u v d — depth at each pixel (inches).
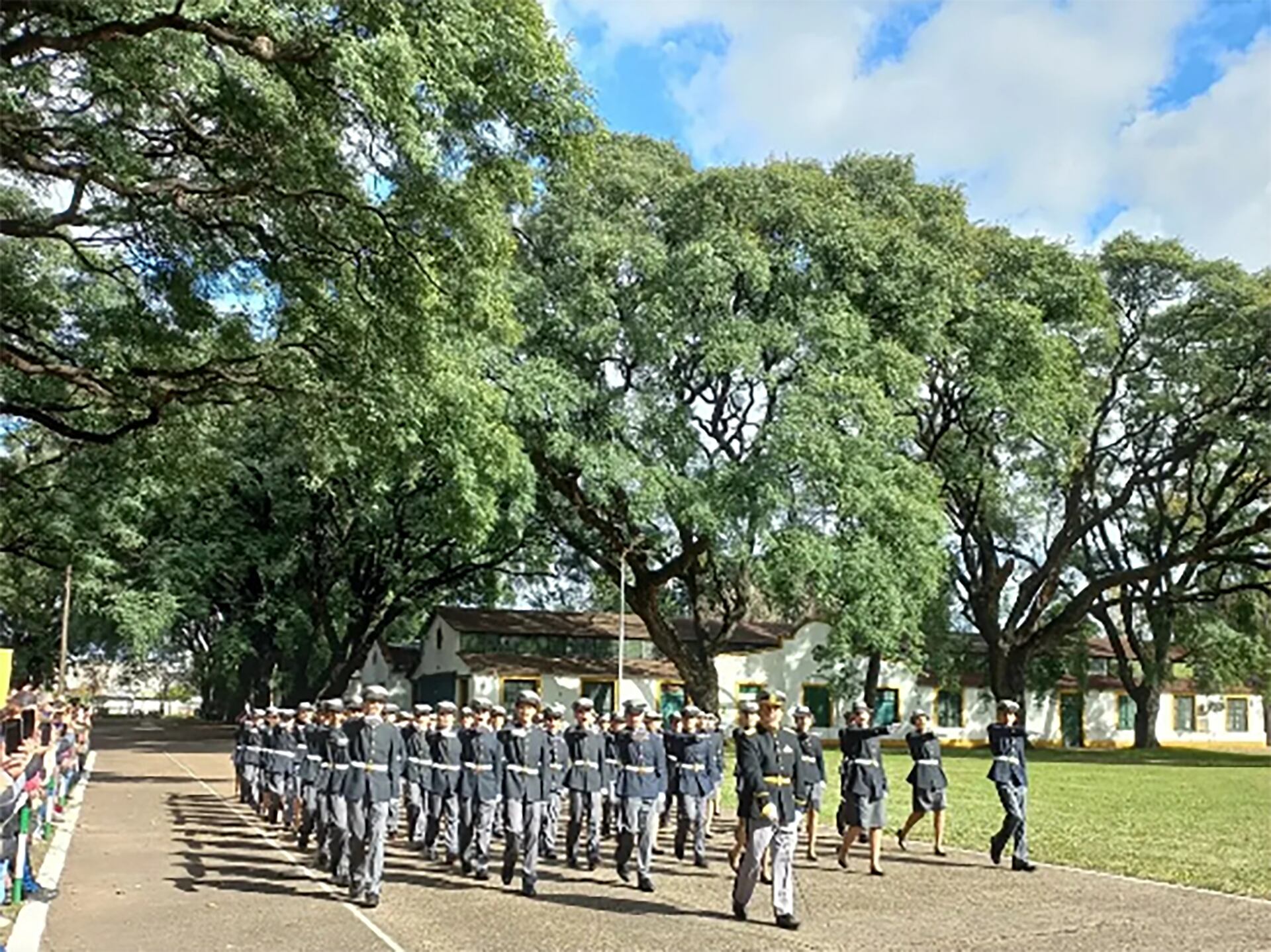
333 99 567.5
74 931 440.5
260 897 519.2
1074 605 1904.5
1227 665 2041.1
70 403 817.5
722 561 1493.6
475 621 2086.6
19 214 708.0
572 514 1658.5
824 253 1398.9
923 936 443.2
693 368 1454.2
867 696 1819.6
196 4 521.7
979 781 1217.4
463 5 553.3
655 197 1451.8
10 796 449.4
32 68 561.3
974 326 1478.8
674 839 730.2
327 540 1851.6
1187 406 1800.0
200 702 3996.1
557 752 628.7
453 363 764.6
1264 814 898.1
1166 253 1752.0
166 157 639.8
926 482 1392.7
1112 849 693.3
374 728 515.2
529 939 428.8
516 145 647.8
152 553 1600.6
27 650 2263.8
